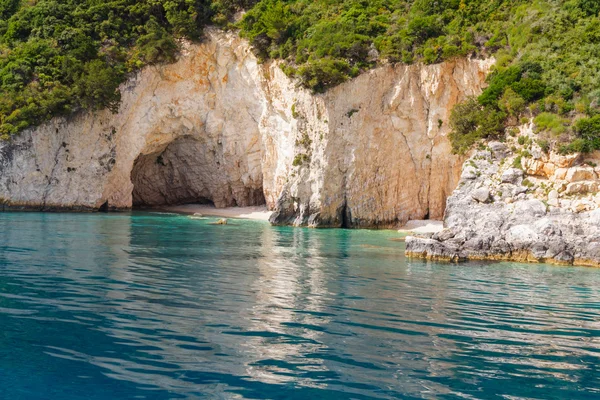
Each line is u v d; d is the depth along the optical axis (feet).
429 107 134.00
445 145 132.87
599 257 70.54
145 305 39.06
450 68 131.75
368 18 147.02
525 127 96.84
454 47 128.88
